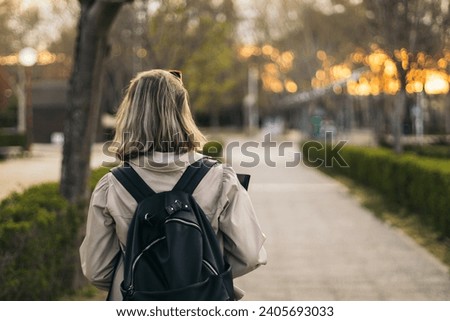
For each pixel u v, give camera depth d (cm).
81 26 1189
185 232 407
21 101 7294
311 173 4388
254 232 434
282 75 9144
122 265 437
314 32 6862
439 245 1670
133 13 3309
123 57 4219
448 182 1639
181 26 3206
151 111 432
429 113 5475
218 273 415
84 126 1216
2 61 6203
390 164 2492
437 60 2775
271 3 7631
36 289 989
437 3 2656
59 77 8325
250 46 10756
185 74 3891
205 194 431
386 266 1462
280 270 1445
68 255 1140
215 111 12744
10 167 3988
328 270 1436
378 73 3741
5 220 970
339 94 6756
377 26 2775
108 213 436
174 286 399
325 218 2261
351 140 6575
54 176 3275
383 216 2192
